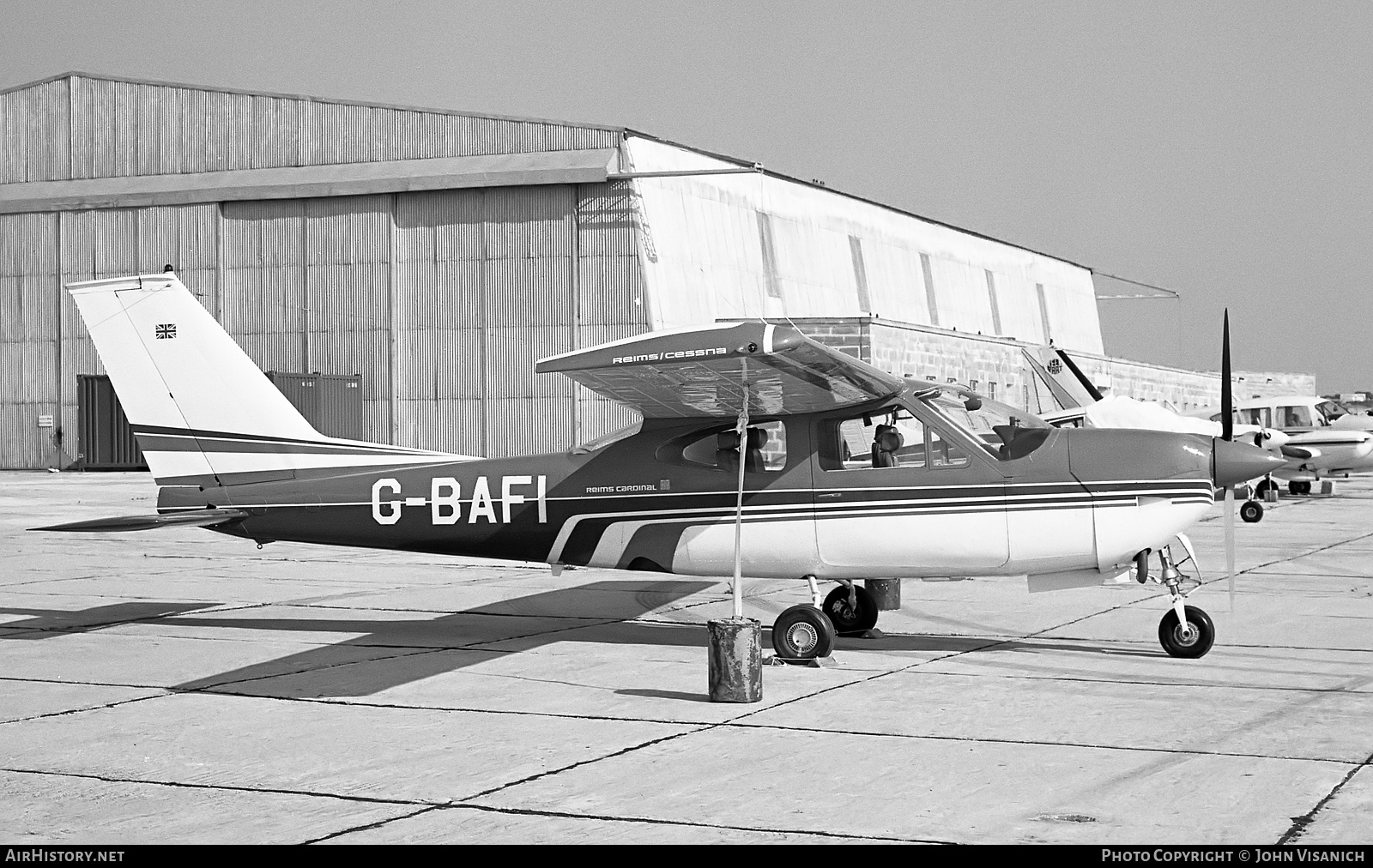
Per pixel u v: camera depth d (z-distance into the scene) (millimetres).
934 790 5801
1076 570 9352
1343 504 27625
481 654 9656
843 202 47500
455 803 5676
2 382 43844
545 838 5164
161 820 5453
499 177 38125
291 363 41031
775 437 9719
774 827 5281
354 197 40281
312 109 40875
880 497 9453
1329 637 10055
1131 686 8188
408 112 39750
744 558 9781
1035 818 5363
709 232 40125
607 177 36969
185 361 10680
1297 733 6812
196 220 41875
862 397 9398
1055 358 23703
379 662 9328
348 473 10625
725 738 6859
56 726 7250
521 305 38656
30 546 19031
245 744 6781
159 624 11289
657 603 12672
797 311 43688
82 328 43000
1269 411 29672
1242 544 18438
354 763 6391
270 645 10125
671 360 8141
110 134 43188
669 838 5148
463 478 10383
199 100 42125
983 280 57562
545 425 38469
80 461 42094
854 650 9750
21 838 5211
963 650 9703
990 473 9273
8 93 44250
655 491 9945
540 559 10406
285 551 18359
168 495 10766
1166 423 13539
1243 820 5293
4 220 43750
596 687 8336
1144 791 5746
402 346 39906
